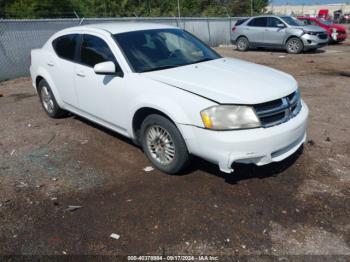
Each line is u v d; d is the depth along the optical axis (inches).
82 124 223.0
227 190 141.0
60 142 195.2
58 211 130.9
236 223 121.4
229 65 170.4
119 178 153.4
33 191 144.8
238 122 128.5
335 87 314.3
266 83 144.1
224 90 135.5
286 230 117.6
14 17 789.2
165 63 167.2
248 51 635.5
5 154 181.6
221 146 128.3
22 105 277.0
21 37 407.5
